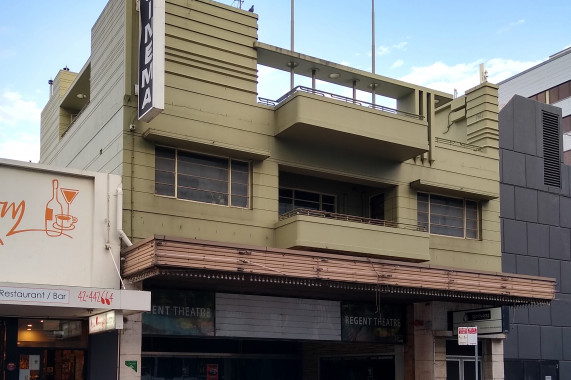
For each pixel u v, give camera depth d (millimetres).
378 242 19453
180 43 18391
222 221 18312
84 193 16703
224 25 19250
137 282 16625
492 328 20312
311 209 20844
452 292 19203
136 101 17578
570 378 24828
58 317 16672
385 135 19938
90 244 16469
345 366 23344
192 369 20891
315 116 18828
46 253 16000
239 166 19031
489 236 23406
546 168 25938
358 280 17516
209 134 18375
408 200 21688
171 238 15133
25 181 16047
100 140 19031
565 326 25125
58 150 24406
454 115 25781
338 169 20484
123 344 16188
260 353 22516
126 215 16969
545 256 25141
